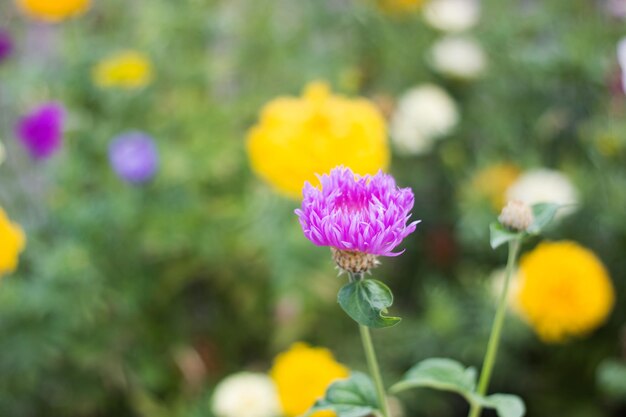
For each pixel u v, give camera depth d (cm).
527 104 142
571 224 123
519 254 127
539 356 127
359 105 97
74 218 120
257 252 122
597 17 150
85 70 138
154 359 123
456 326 116
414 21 153
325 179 52
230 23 146
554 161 138
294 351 95
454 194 140
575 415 121
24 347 107
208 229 124
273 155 94
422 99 136
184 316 129
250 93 143
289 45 148
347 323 123
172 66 142
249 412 98
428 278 134
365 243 50
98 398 120
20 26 170
